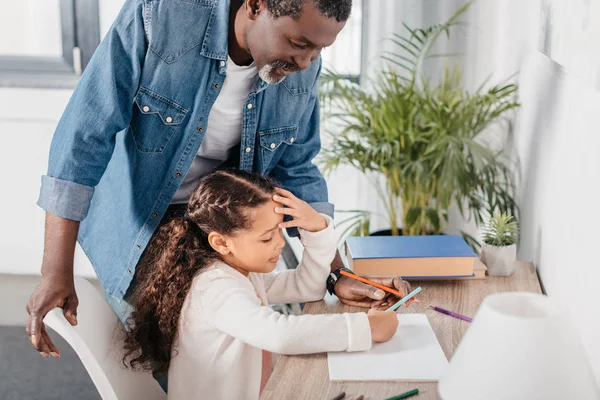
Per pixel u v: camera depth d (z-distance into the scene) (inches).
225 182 54.7
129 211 60.5
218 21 54.7
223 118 59.4
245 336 50.2
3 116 118.6
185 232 56.1
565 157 59.4
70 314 51.1
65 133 54.8
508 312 34.1
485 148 93.4
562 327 31.4
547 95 69.0
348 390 44.6
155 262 56.9
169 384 55.9
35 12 120.9
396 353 48.7
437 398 43.4
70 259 54.1
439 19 104.1
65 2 118.3
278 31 49.3
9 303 119.0
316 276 59.7
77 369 99.2
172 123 57.3
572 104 57.9
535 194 73.0
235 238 54.4
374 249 63.1
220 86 56.7
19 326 111.2
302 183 65.8
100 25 120.0
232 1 55.2
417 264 61.2
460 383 32.7
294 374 46.6
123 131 59.8
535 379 31.1
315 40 49.0
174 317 54.6
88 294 54.7
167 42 54.7
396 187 94.7
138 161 59.2
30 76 120.7
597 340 46.2
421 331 51.9
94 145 54.8
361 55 109.3
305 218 57.6
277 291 60.9
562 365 31.1
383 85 101.6
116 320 56.9
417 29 97.2
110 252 62.9
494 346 31.8
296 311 88.7
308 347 48.5
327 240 59.2
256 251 55.0
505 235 65.1
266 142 61.7
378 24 105.7
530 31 78.4
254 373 54.7
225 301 52.0
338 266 61.9
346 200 118.1
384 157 91.6
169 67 55.3
